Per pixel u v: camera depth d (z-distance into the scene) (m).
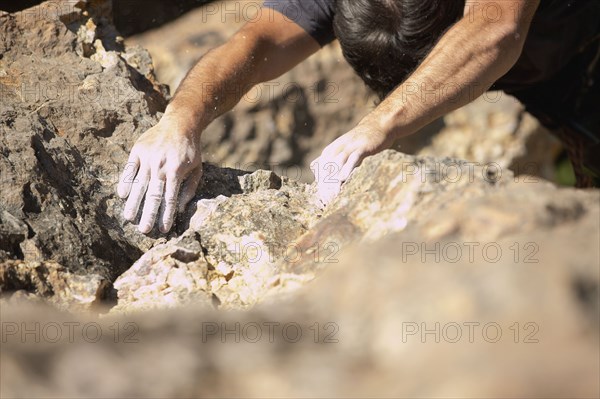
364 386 1.30
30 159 2.59
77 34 3.47
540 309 1.37
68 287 2.25
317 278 1.95
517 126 7.05
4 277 2.16
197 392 1.31
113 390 1.31
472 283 1.47
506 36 3.10
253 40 3.64
